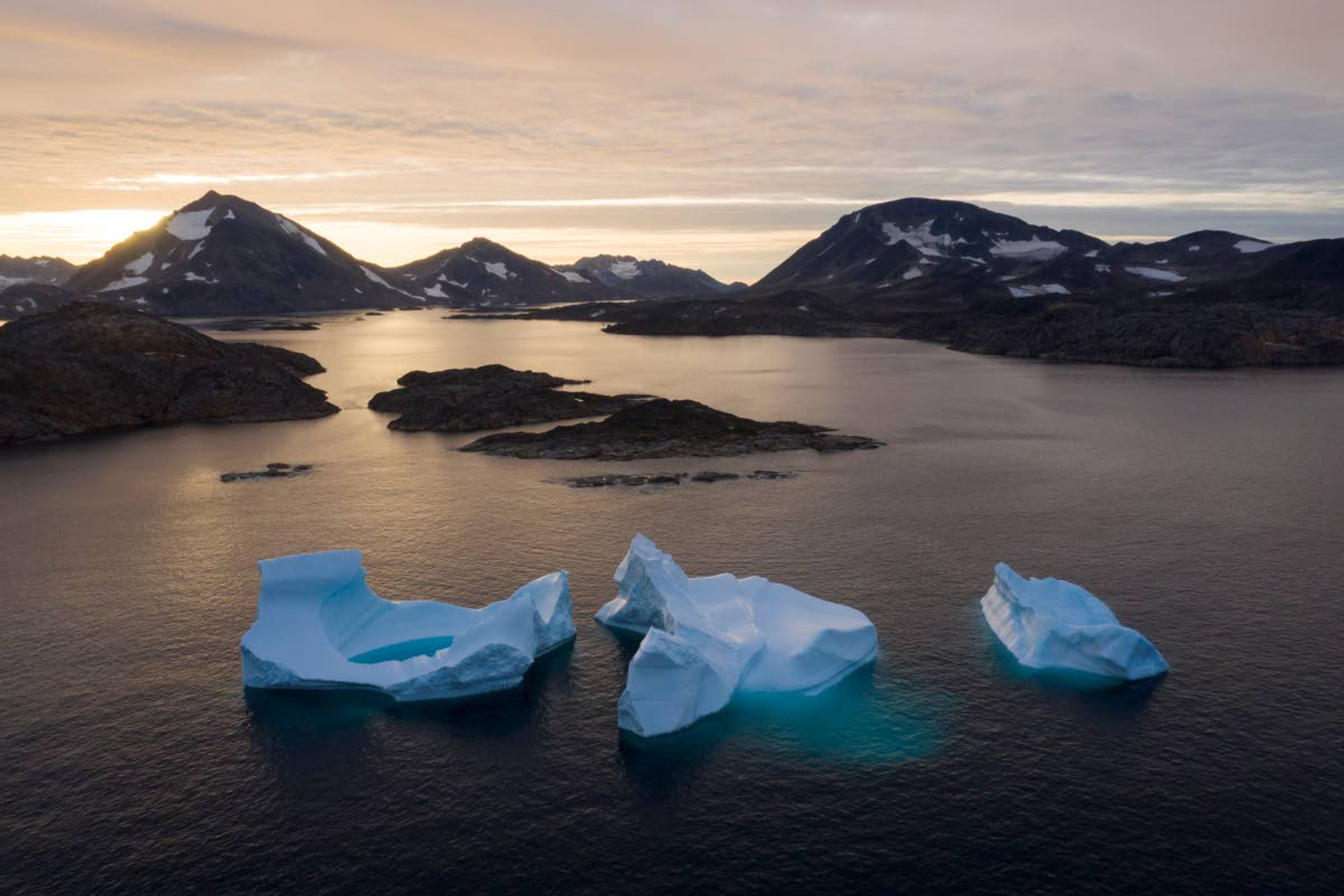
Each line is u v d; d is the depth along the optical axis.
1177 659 62.56
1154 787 48.03
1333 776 48.41
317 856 43.69
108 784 49.50
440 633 68.31
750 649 62.53
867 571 80.38
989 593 72.44
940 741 53.28
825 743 53.50
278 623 63.00
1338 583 75.44
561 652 66.62
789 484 111.12
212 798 48.34
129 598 75.62
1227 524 91.88
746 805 47.59
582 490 109.38
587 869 42.66
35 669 62.78
